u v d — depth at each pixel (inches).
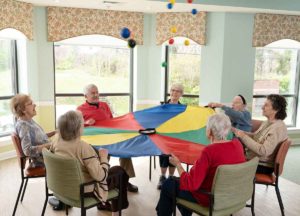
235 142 83.8
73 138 82.7
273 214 118.0
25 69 188.5
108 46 215.8
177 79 223.8
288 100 233.8
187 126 121.0
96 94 144.2
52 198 122.5
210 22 203.5
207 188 80.9
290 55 228.8
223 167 75.1
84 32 199.6
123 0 168.1
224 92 205.6
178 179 90.0
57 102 211.2
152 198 129.0
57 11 192.5
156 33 214.1
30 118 112.7
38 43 194.2
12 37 176.6
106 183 86.7
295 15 211.5
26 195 129.0
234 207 84.4
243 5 182.5
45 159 85.5
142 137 109.6
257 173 111.0
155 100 223.5
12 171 156.6
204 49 207.8
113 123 128.2
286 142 104.0
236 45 203.5
